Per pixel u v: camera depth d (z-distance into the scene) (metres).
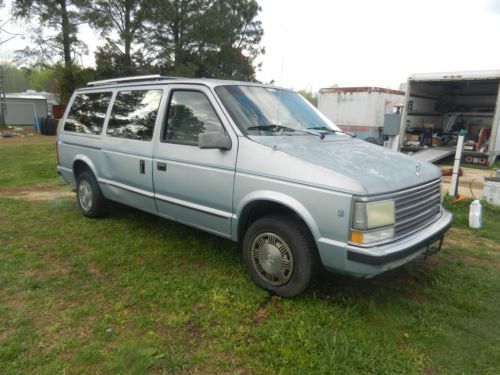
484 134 12.47
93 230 5.28
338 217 3.00
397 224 3.19
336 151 3.71
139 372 2.60
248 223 3.87
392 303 3.48
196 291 3.62
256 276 3.69
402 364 2.71
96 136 5.38
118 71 25.70
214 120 3.94
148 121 4.61
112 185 5.20
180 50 26.62
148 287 3.70
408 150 13.04
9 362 2.66
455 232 5.57
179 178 4.18
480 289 3.80
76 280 3.86
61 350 2.80
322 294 3.61
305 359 2.72
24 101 33.62
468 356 2.82
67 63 26.23
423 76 12.49
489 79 11.48
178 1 25.97
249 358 2.76
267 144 3.58
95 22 24.52
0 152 14.04
